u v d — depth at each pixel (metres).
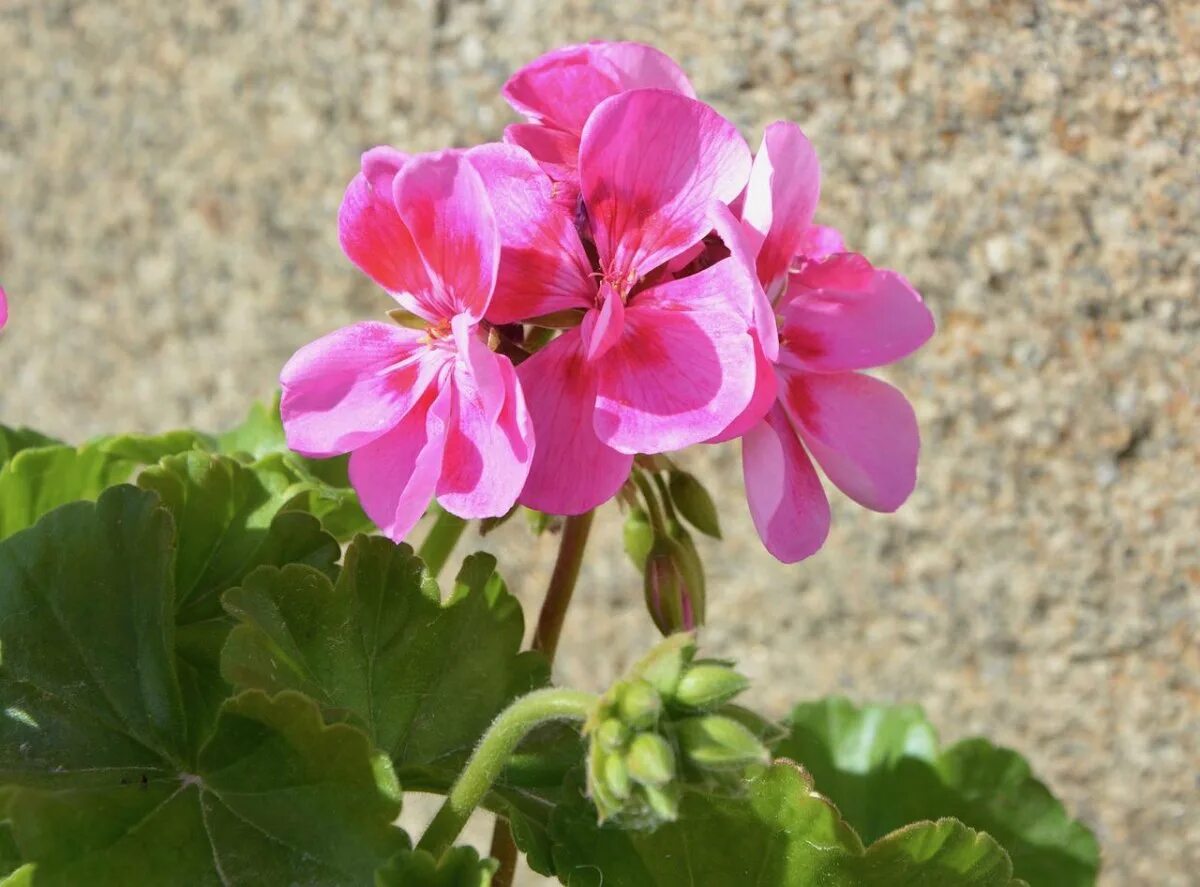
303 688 0.37
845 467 0.36
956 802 0.44
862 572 0.50
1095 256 0.47
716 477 0.51
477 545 0.53
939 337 0.48
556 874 0.37
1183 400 0.47
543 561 0.53
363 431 0.35
